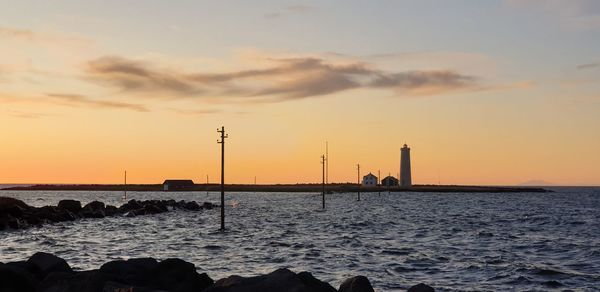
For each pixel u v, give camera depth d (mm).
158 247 37156
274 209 93000
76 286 15195
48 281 15742
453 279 25188
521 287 23562
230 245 38062
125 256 32500
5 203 58312
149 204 84500
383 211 85062
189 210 89500
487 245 38688
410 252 34219
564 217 72312
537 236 45719
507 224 59281
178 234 47219
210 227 54969
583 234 47781
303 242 39781
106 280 15422
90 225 58250
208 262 29797
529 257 32625
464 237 44500
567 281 24922
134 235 46531
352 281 16219
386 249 35594
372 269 27578
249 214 78500
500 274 26438
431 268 28109
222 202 51000
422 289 16484
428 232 48938
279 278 14555
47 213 62125
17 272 15555
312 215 75125
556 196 188500
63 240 42250
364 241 40625
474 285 23859
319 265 28766
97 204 77062
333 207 99312
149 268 17172
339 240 41219
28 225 55062
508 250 35844
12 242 40562
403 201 127438
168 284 16625
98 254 33500
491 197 166625
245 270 27094
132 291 14281
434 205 107562
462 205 109250
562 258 32281
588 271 27500
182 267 17141
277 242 39781
